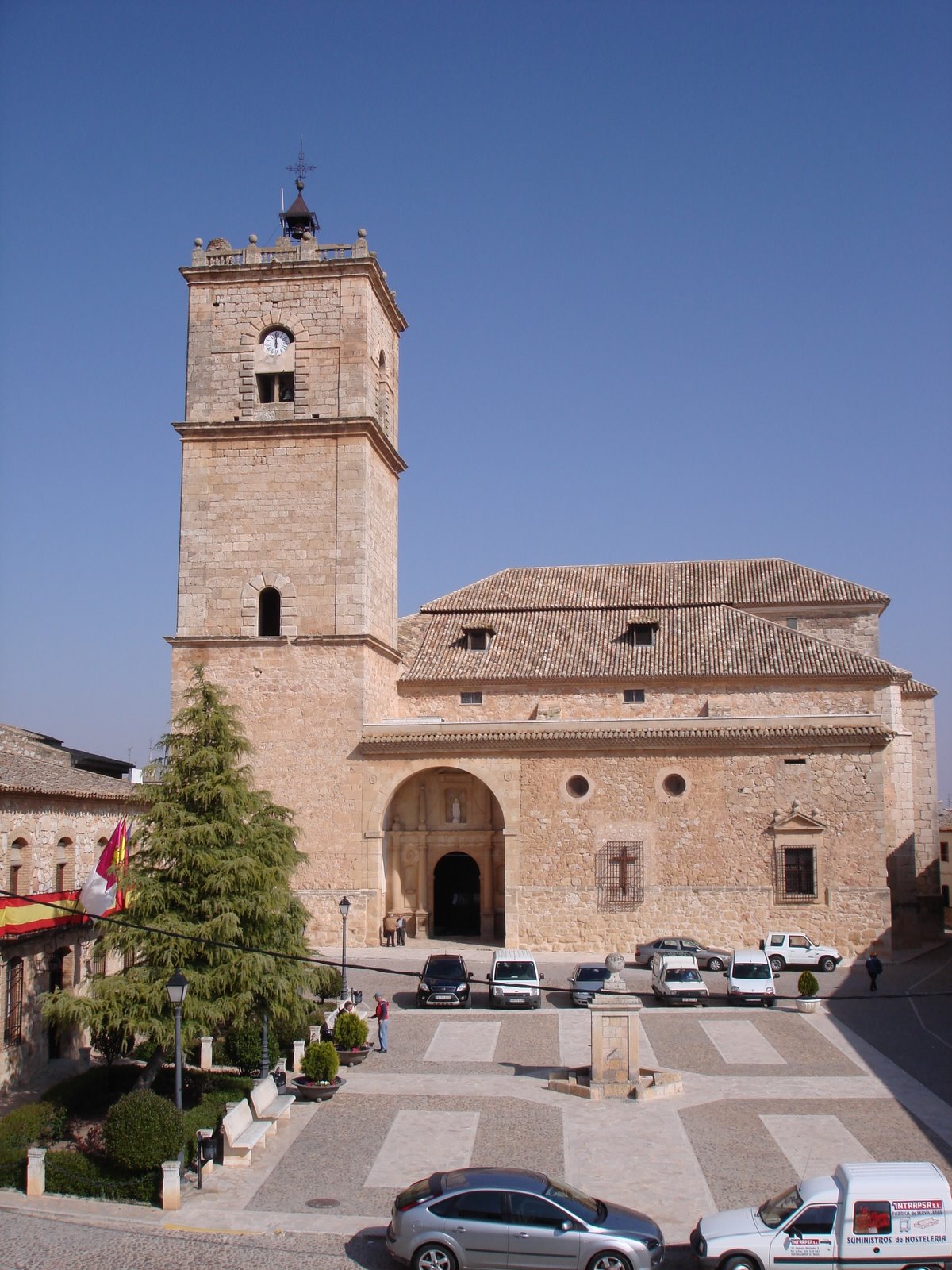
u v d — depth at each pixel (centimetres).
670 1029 3612
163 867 3080
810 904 4719
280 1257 1948
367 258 5056
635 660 5384
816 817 4756
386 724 4966
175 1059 2595
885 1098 2842
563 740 4872
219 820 3075
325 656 4959
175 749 3156
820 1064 3177
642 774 4862
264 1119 2586
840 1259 1800
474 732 4906
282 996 2961
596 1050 2892
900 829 5312
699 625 5628
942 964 4791
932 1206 1816
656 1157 2411
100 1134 2577
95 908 3316
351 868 4881
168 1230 2070
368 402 5069
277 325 5131
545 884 4856
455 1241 1850
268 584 5019
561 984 4200
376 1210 2158
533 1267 1831
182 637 5019
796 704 5200
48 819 3328
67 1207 2183
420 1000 3953
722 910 4756
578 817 4866
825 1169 2328
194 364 5153
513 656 5544
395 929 4956
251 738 4956
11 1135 2447
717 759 4834
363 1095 2906
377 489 5231
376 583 5184
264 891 3039
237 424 5047
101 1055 3366
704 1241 1831
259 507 5053
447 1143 2523
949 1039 3481
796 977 4447
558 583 6231
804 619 5972
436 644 5731
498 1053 3322
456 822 5209
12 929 3011
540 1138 2545
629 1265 1827
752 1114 2714
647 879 4803
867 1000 4053
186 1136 2370
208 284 5184
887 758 5362
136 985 2811
